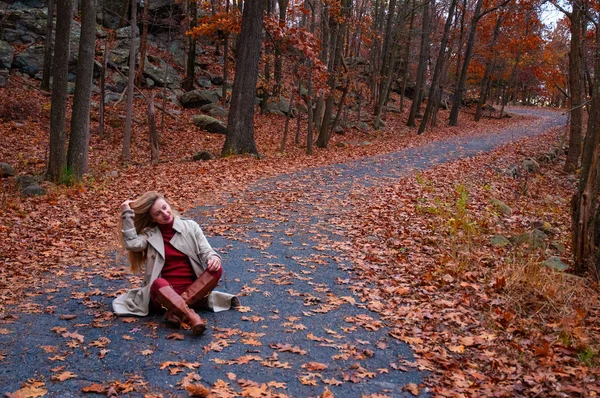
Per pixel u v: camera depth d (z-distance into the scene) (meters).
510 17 38.53
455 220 8.64
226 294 4.95
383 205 10.52
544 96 71.38
